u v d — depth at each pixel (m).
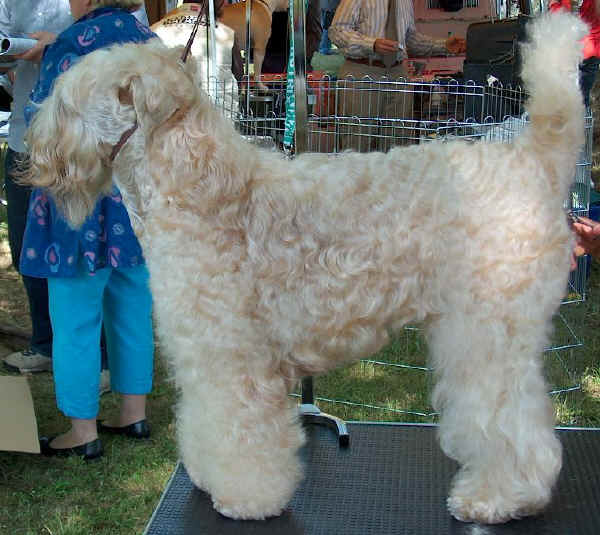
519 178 2.28
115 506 3.44
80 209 2.52
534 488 2.46
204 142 2.26
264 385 2.39
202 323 2.30
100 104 2.26
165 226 2.29
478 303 2.30
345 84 4.39
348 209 2.28
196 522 2.61
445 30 7.94
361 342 2.37
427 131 4.38
